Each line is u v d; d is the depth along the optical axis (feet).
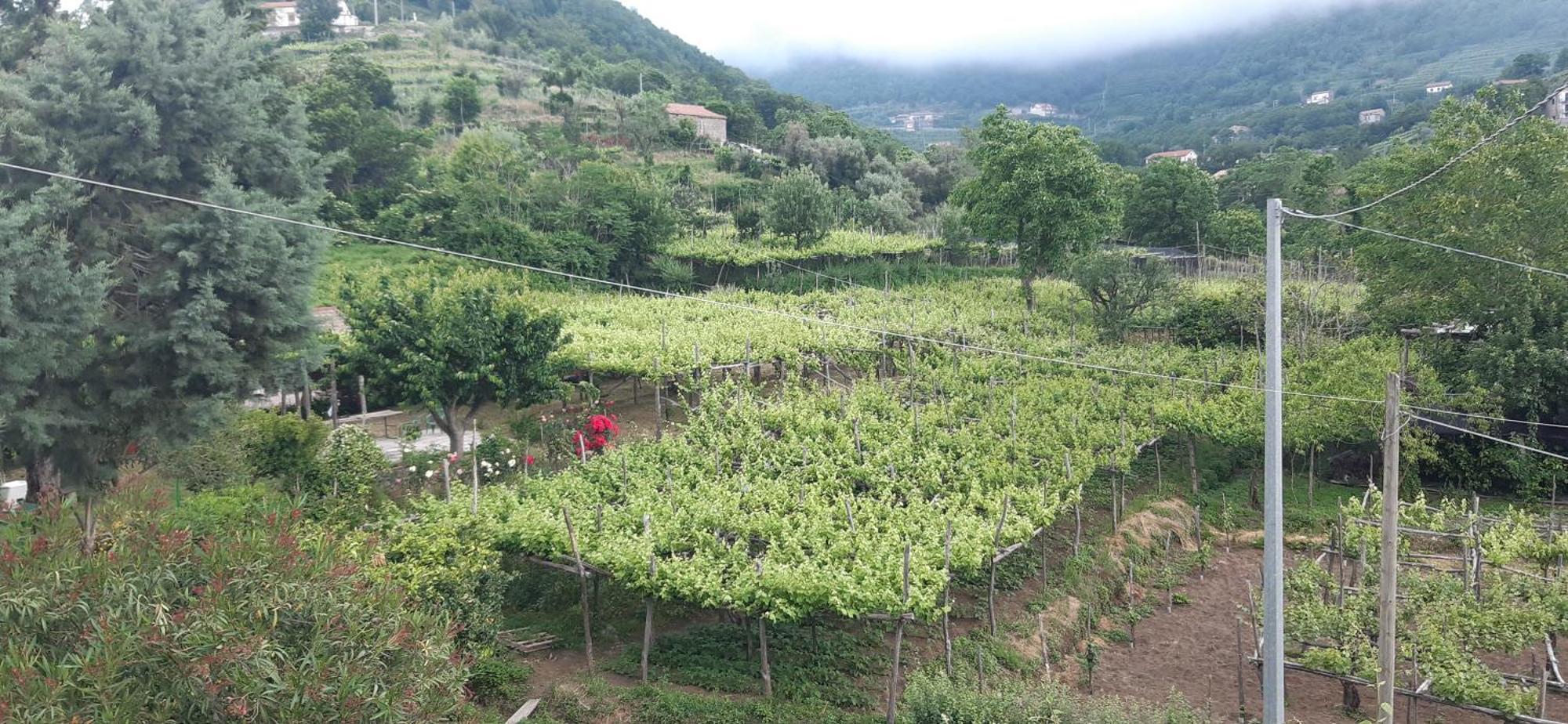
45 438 57.82
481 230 167.63
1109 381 103.50
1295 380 97.91
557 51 403.54
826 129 326.85
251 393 70.95
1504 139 96.22
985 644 57.52
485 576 54.13
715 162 270.26
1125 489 86.74
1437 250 95.55
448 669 36.99
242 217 64.59
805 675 52.95
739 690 51.57
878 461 73.26
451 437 84.02
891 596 48.16
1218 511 86.99
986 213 146.10
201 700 30.14
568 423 95.04
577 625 59.00
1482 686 48.01
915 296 156.04
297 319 69.26
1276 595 38.45
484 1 461.78
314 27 359.25
